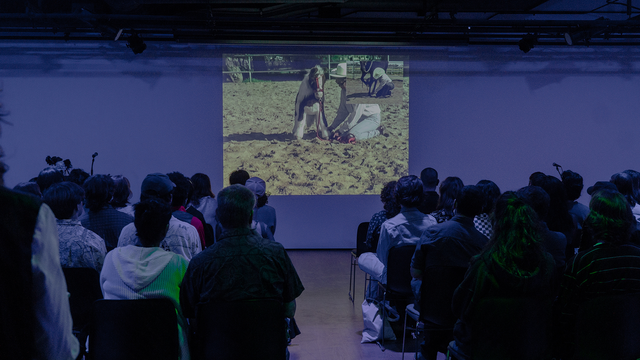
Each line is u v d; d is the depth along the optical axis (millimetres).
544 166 7629
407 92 7531
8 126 7105
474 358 1946
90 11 6062
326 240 7570
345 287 5414
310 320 4238
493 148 7609
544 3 7777
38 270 942
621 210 1927
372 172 7543
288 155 7457
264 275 1997
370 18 6121
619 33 7227
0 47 7047
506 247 1925
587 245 2801
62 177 3766
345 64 7453
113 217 2965
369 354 3418
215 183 7418
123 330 1954
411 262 2801
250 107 7406
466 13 8078
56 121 7176
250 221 2105
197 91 7340
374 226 3801
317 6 6754
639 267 1902
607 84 7602
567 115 7621
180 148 7352
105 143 7254
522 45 6973
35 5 6188
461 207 2643
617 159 7652
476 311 1931
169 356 1968
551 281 2049
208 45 7305
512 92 7582
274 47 7367
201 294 1994
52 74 7145
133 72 7250
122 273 2045
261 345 1928
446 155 7590
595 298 1887
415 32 6895
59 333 989
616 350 1898
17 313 931
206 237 3445
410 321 3719
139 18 5793
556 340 2059
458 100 7562
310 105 7445
